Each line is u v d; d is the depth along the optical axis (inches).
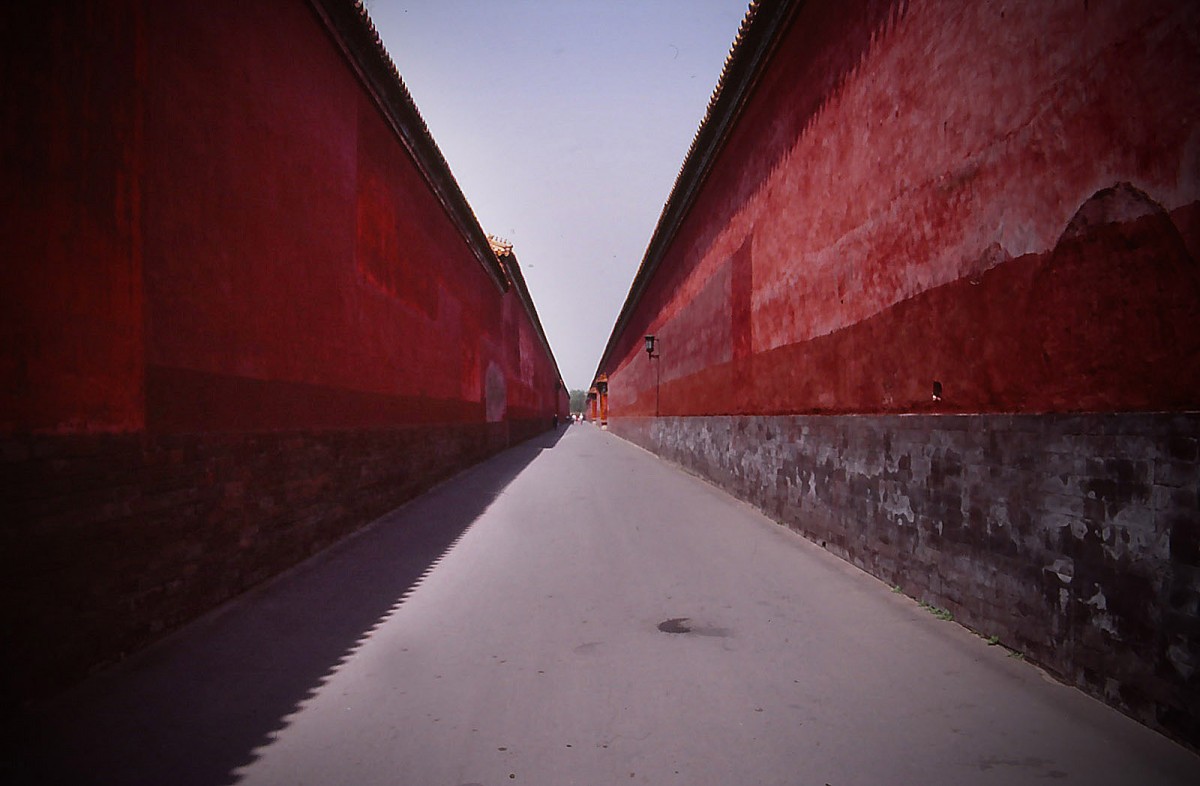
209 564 160.7
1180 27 94.1
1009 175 134.7
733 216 383.6
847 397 218.5
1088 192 113.0
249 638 142.1
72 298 115.3
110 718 103.7
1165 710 95.8
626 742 97.0
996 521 136.6
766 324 314.2
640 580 193.0
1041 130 125.0
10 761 90.5
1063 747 94.4
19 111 105.1
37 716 103.3
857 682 118.3
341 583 189.3
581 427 2197.3
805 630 147.7
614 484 444.8
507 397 858.8
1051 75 122.3
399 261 347.6
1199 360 91.5
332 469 247.0
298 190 220.7
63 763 90.3
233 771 89.0
